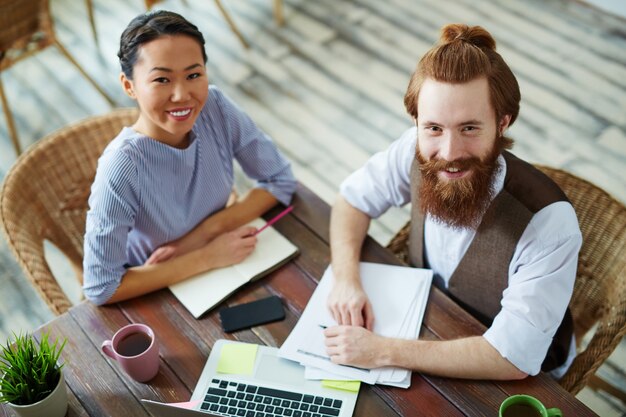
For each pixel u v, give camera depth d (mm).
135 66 1365
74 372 1395
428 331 1396
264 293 1510
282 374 1351
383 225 2553
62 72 3301
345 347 1348
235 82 3131
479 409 1264
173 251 1616
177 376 1368
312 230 1629
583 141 2688
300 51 3240
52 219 1862
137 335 1374
